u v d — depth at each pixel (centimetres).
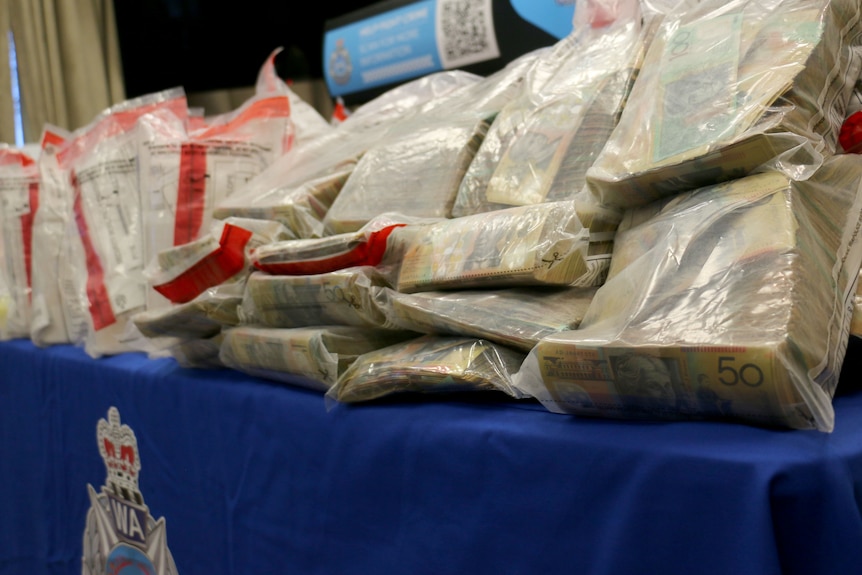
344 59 198
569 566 48
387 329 75
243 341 83
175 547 93
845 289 50
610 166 61
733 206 51
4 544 135
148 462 98
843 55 60
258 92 138
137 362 107
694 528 41
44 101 283
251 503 79
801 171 51
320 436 69
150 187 116
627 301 52
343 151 109
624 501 45
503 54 163
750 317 44
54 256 133
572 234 60
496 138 84
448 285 67
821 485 38
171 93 131
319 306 75
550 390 53
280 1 291
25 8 277
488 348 62
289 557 74
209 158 117
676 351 44
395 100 126
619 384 48
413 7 179
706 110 57
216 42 307
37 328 131
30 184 144
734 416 45
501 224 65
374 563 63
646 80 66
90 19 290
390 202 88
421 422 60
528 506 51
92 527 112
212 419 85
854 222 54
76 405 114
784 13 60
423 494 59
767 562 38
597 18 89
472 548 55
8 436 136
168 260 96
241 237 90
